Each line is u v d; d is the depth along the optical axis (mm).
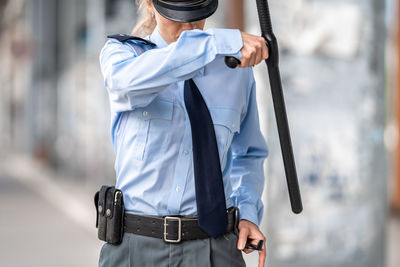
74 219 11391
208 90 2484
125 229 2484
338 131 5668
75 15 20562
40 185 17750
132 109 2365
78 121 19812
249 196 2748
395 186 11344
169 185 2434
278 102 2340
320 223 5648
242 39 2188
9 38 37938
